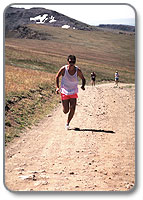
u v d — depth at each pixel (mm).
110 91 20719
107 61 99438
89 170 5297
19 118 8844
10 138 7000
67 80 7992
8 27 173750
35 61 54469
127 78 62500
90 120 9797
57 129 8312
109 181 4859
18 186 4520
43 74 27406
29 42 119500
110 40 156250
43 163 5582
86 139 7332
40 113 10367
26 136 7422
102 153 6328
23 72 24500
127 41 156125
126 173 5227
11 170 5160
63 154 6141
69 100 8250
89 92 19578
